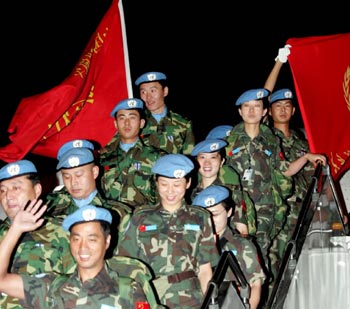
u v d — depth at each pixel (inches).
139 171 283.4
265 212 290.7
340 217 274.2
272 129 326.0
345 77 298.5
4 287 188.2
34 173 218.5
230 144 296.4
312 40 300.4
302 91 293.9
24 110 282.2
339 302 258.8
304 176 325.4
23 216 189.9
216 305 191.9
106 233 187.0
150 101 329.7
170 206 220.1
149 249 215.8
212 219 229.8
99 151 296.2
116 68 306.3
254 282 232.2
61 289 185.8
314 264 252.8
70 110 296.7
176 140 328.2
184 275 213.6
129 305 183.3
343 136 295.1
